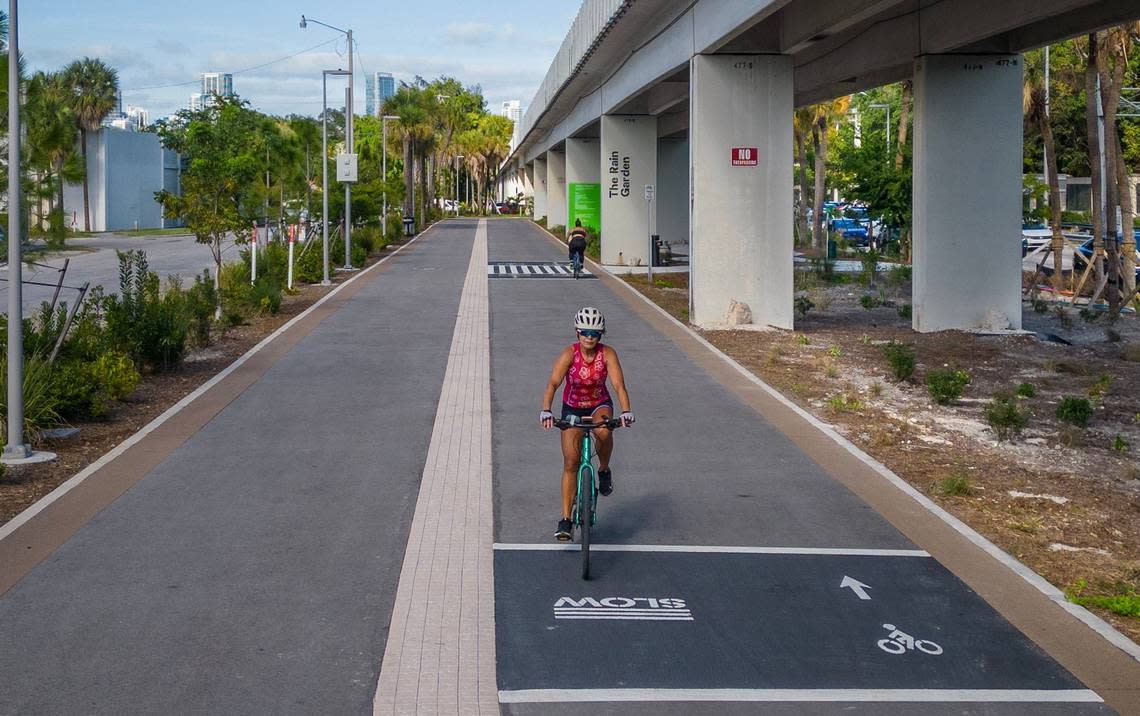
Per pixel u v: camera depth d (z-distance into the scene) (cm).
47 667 620
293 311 2466
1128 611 716
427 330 2123
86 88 7256
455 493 993
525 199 13288
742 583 767
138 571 782
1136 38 2689
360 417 1324
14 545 839
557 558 816
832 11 1852
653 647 655
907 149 4138
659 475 1066
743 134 2228
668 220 5272
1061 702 588
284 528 886
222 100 4666
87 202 7069
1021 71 2150
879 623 696
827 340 2116
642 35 2886
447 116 9788
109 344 1550
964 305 2214
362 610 710
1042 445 1255
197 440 1200
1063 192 6066
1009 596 745
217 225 2628
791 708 576
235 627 680
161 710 567
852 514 938
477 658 636
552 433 1241
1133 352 1897
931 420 1382
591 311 803
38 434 1166
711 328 2216
